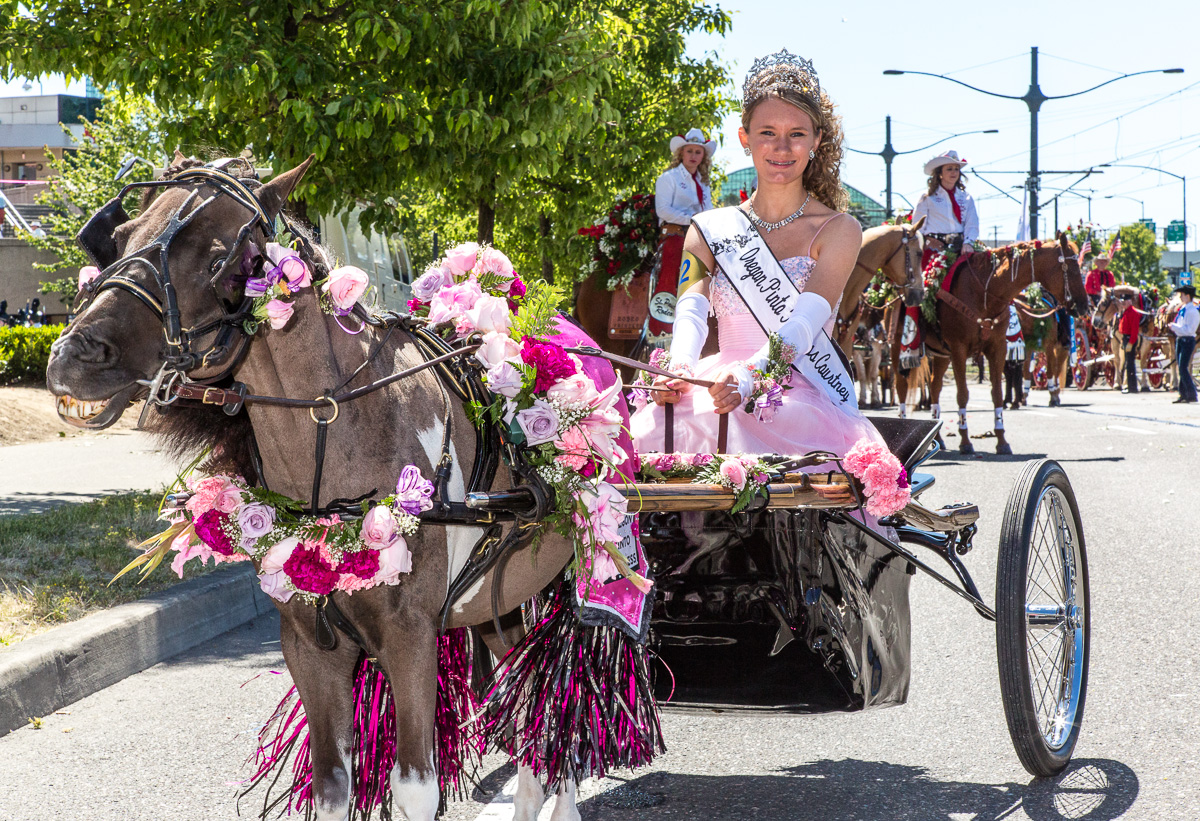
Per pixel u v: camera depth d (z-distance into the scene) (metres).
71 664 4.84
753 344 4.04
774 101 4.01
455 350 2.96
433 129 8.74
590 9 10.81
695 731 4.48
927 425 4.04
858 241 4.07
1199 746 3.98
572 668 3.04
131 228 2.46
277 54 7.99
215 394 2.55
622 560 2.94
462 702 3.36
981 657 5.34
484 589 3.03
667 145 16.31
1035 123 31.34
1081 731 4.22
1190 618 5.64
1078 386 31.48
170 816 3.61
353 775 3.00
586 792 3.81
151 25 8.05
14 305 41.53
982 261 12.73
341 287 2.57
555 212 16.89
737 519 3.49
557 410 2.89
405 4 8.30
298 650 2.77
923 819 3.49
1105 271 29.27
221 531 2.63
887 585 3.73
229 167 2.61
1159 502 9.12
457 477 2.81
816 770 3.98
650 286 9.25
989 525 8.43
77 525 7.66
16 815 3.61
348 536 2.53
